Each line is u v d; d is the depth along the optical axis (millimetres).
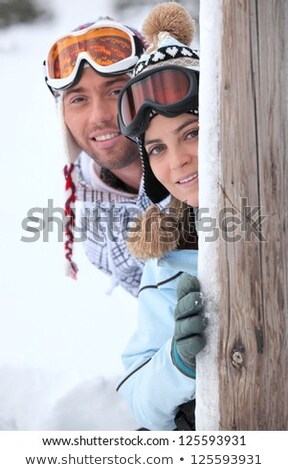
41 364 4578
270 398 2240
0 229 5402
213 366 2252
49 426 4246
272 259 2211
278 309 2225
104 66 3627
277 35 2178
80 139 3799
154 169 2693
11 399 4391
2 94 6199
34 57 6387
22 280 5094
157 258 2668
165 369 2455
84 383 4438
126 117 2672
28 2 6531
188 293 2260
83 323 4824
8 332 4781
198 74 2604
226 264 2213
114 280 4055
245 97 2176
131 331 4762
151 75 2586
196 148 2619
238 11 2168
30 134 5949
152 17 2865
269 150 2189
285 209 2213
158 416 2576
